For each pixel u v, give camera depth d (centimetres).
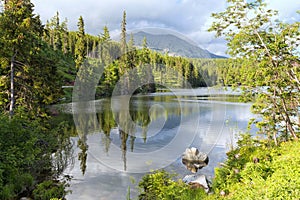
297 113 708
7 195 546
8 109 951
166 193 519
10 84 957
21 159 622
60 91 1196
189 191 531
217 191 518
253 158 581
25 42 960
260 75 658
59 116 1603
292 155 534
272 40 669
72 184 634
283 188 389
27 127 739
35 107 1008
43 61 1080
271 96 666
